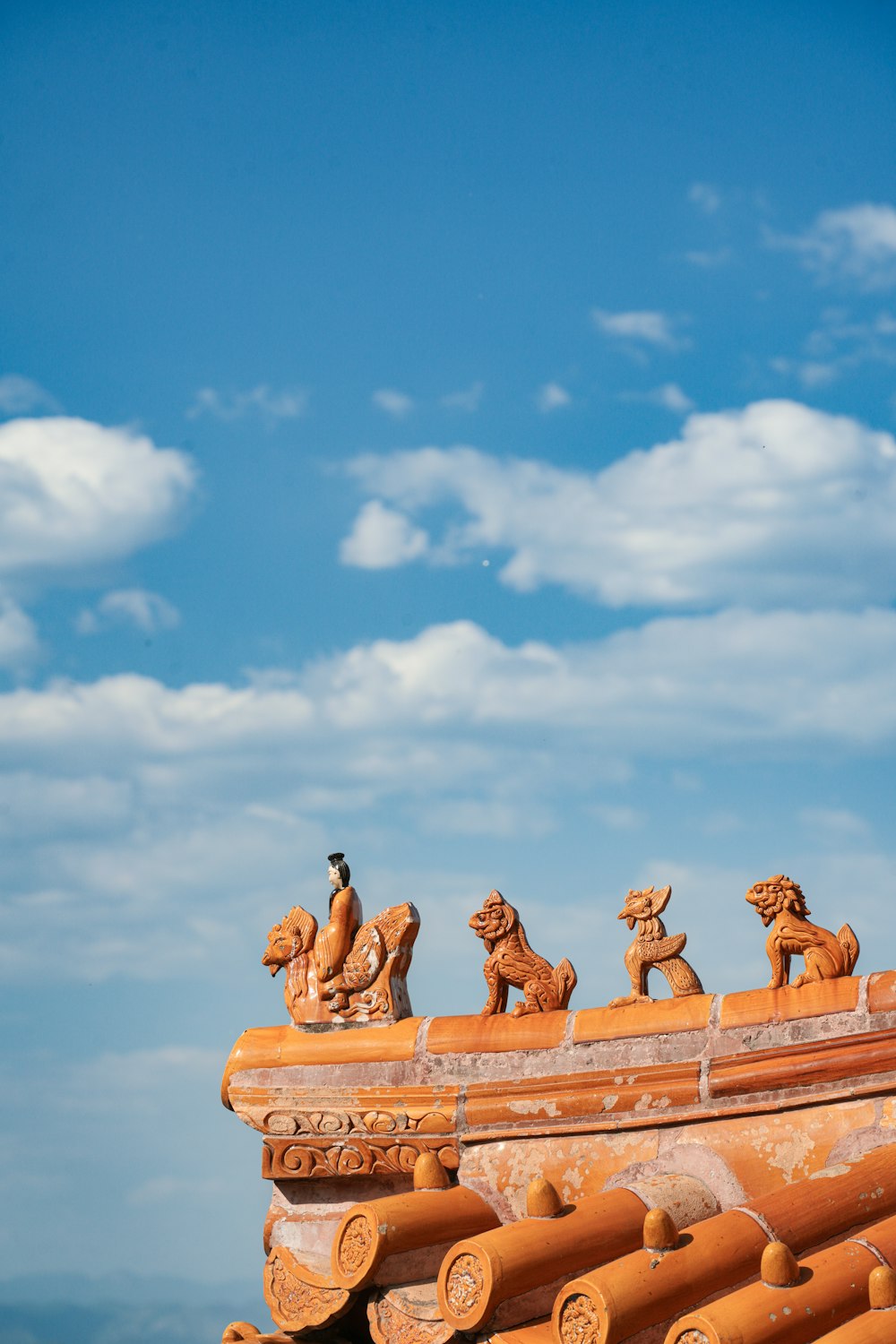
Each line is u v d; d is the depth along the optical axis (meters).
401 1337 7.60
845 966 7.86
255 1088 9.16
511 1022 8.62
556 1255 7.19
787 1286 6.36
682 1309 6.71
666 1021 8.17
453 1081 8.64
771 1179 7.67
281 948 9.37
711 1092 7.94
